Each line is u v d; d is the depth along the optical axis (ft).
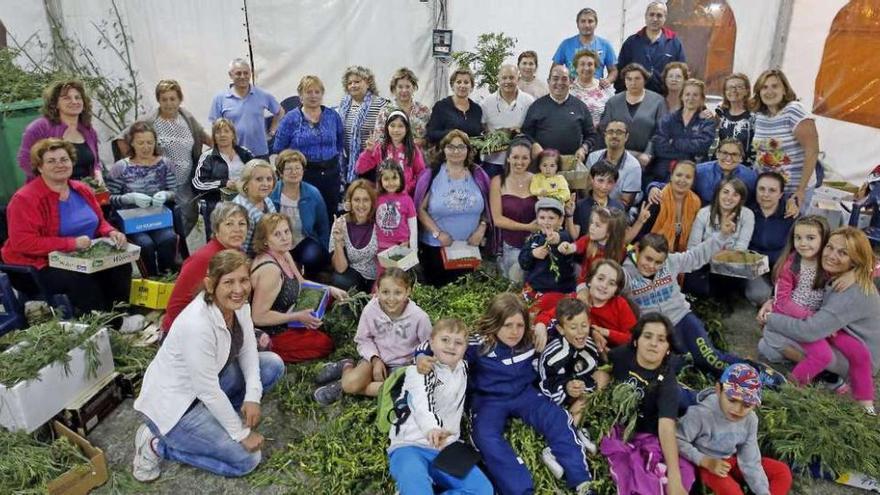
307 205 16.20
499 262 17.29
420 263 17.39
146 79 23.91
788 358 13.48
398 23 23.57
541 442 11.00
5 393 10.06
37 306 15.61
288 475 10.62
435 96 24.68
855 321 12.53
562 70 17.84
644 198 18.10
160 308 14.67
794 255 13.43
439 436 10.16
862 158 22.40
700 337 13.34
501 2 23.36
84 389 11.54
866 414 11.53
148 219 15.88
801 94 22.67
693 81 17.24
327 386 12.42
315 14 23.30
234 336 10.92
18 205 13.41
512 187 16.87
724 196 14.88
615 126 16.83
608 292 12.44
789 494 10.61
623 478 10.31
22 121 17.38
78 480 10.00
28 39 22.36
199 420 10.39
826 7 21.38
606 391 11.32
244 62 19.89
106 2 22.74
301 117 18.42
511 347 11.16
